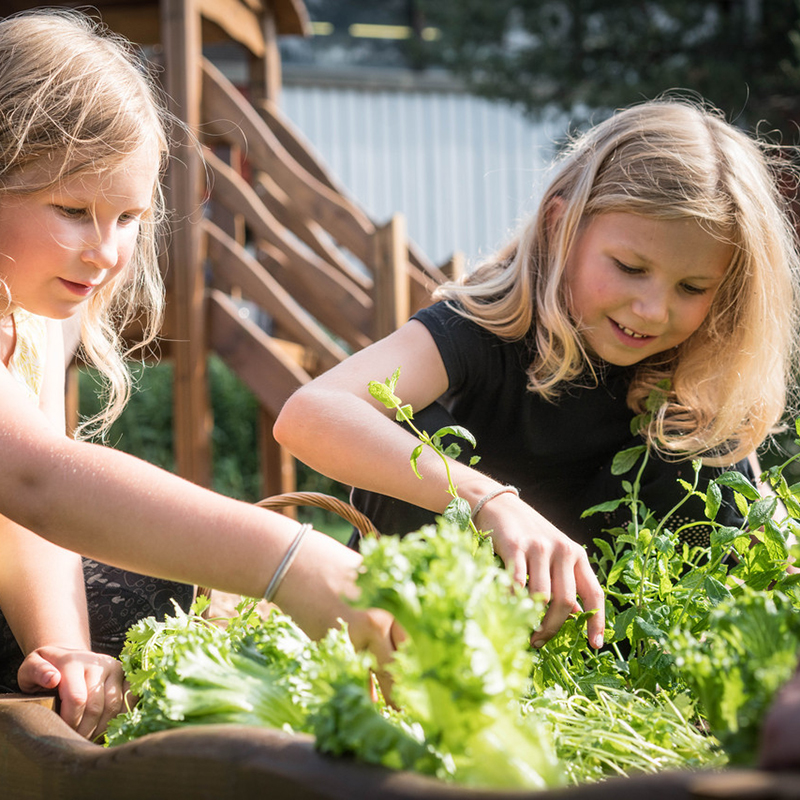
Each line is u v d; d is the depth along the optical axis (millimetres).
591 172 1388
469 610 573
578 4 8508
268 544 812
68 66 1076
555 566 1002
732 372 1456
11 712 838
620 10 8477
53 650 1019
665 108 1484
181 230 3275
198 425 3291
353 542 1521
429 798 501
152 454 6812
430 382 1399
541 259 1466
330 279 3355
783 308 1491
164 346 3459
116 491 828
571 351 1391
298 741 604
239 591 816
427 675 570
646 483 1443
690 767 715
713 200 1319
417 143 10195
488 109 10367
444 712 583
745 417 1533
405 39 9164
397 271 3311
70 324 1675
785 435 3811
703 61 8109
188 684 734
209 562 813
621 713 842
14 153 1016
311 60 10086
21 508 846
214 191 3430
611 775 731
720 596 981
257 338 3336
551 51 8445
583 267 1378
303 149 4309
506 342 1473
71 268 1052
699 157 1357
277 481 4195
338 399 1268
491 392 1475
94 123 1046
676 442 1407
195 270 3273
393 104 10156
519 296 1455
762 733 471
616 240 1331
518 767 581
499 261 1604
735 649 645
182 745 631
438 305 1498
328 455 1228
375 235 3312
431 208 10227
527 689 900
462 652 564
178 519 819
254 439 7066
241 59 9594
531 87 8578
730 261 1398
